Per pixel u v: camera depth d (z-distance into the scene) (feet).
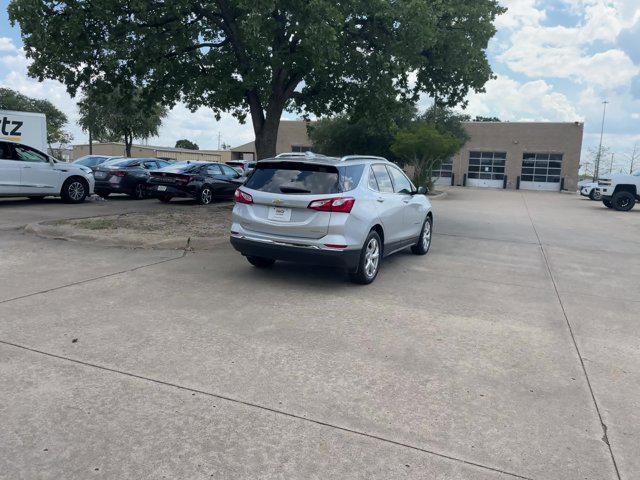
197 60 43.68
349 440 10.18
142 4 36.60
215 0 40.01
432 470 9.32
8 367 12.76
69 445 9.64
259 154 46.06
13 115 54.19
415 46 39.34
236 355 14.06
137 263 24.40
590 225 52.31
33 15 36.78
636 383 13.41
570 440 10.52
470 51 43.96
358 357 14.30
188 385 12.20
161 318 16.79
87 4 38.17
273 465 9.29
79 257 25.23
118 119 118.01
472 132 154.51
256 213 21.75
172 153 171.83
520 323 18.12
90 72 43.21
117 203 52.26
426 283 23.49
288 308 18.51
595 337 16.98
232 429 10.38
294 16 34.55
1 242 28.22
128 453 9.47
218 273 23.17
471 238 39.32
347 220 20.56
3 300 18.02
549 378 13.50
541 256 32.60
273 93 44.39
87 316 16.70
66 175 47.93
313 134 124.47
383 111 48.16
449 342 15.83
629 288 24.58
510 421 11.18
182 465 9.19
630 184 71.26
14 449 9.46
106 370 12.82
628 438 10.68
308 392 12.09
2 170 43.14
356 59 41.50
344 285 22.27
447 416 11.27
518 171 151.53
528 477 9.26
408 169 136.46
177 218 38.65
